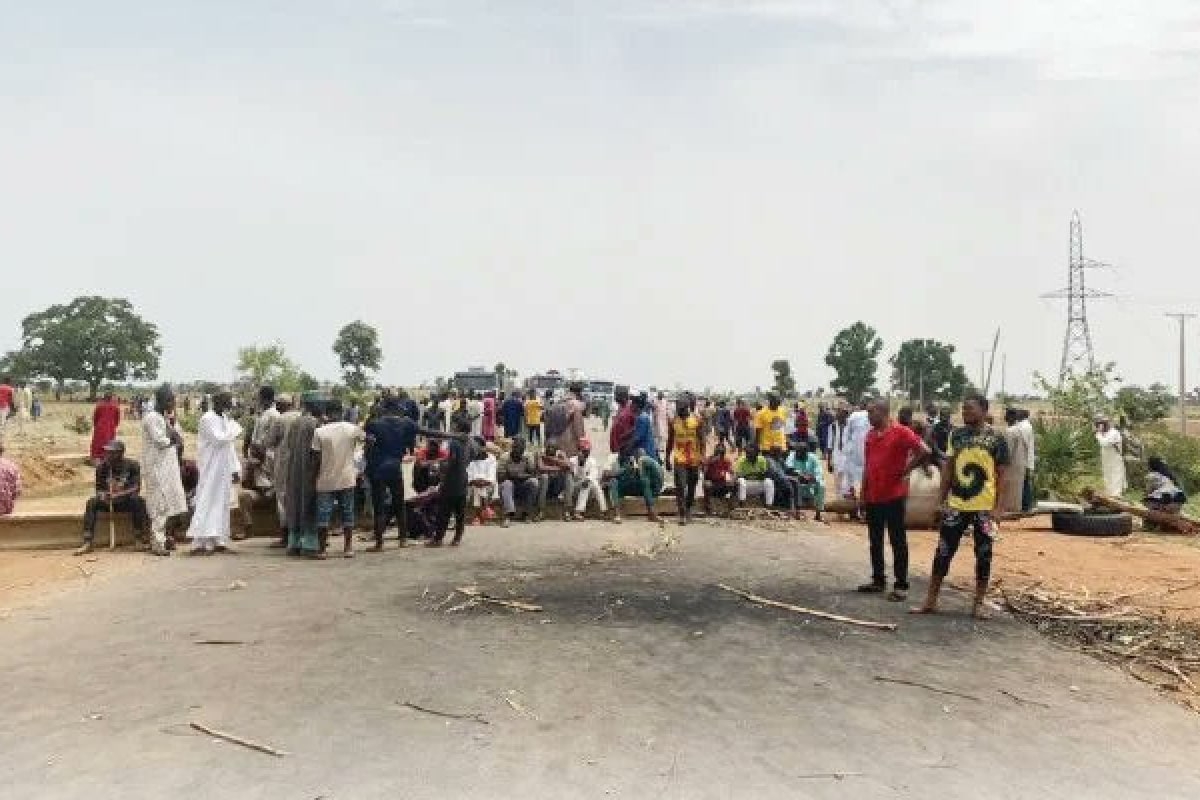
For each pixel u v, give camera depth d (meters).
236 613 8.50
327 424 11.81
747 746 5.55
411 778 4.94
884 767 5.34
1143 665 7.84
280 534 13.57
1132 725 6.32
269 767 5.06
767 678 6.90
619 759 5.27
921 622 8.91
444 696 6.24
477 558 11.73
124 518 12.86
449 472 12.56
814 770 5.24
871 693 6.66
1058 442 20.58
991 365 32.84
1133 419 32.28
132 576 10.43
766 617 8.84
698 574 10.88
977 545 9.12
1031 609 9.60
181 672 6.71
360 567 10.98
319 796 4.71
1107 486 19.88
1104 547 14.02
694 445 15.38
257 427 13.67
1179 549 13.86
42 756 5.21
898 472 9.79
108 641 7.56
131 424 47.12
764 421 17.33
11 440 30.98
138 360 132.25
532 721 5.82
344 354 94.38
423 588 9.72
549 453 15.64
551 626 8.26
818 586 10.38
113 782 4.87
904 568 9.82
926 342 89.06
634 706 6.16
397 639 7.64
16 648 7.40
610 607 9.06
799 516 16.30
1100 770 5.49
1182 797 5.16
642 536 13.78
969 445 9.16
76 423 40.19
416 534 13.58
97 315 133.38
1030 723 6.23
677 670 7.01
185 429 41.94
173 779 4.90
